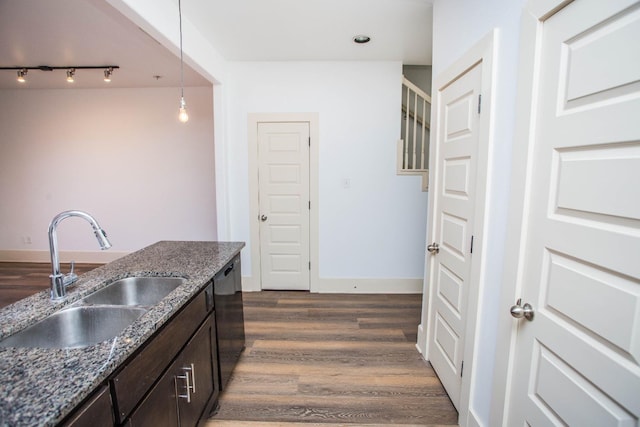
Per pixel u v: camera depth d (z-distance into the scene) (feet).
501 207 4.37
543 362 3.53
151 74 12.45
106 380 2.94
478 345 5.04
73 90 14.69
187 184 15.15
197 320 5.15
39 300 4.33
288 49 10.09
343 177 11.72
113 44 9.39
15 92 14.74
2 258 15.81
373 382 6.85
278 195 11.90
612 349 2.69
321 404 6.21
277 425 5.72
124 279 5.54
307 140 11.57
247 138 11.57
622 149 2.60
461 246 5.66
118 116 14.83
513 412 4.11
